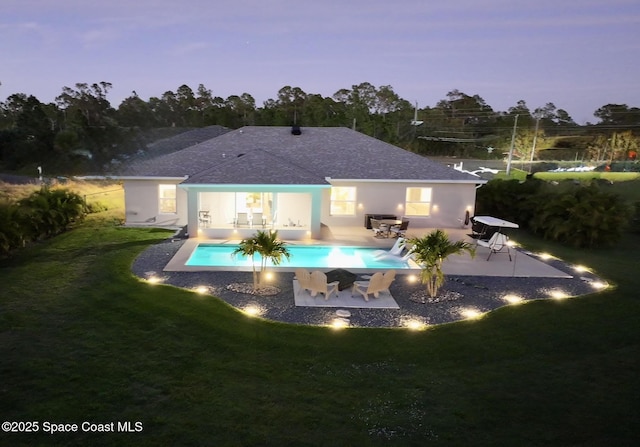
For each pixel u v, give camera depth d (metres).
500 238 18.39
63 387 8.20
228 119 77.38
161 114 87.12
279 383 8.60
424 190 24.03
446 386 8.68
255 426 7.23
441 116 96.00
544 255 19.53
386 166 24.00
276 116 73.12
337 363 9.48
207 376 8.77
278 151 25.48
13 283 13.93
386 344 10.43
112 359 9.32
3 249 16.94
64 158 62.69
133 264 16.05
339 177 22.61
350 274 14.27
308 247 19.25
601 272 17.03
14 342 9.97
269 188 19.91
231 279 14.84
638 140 85.75
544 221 23.42
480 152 85.69
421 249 13.52
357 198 23.02
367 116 70.75
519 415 7.73
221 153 25.16
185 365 9.17
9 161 61.47
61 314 11.60
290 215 23.23
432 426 7.37
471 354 10.06
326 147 26.14
